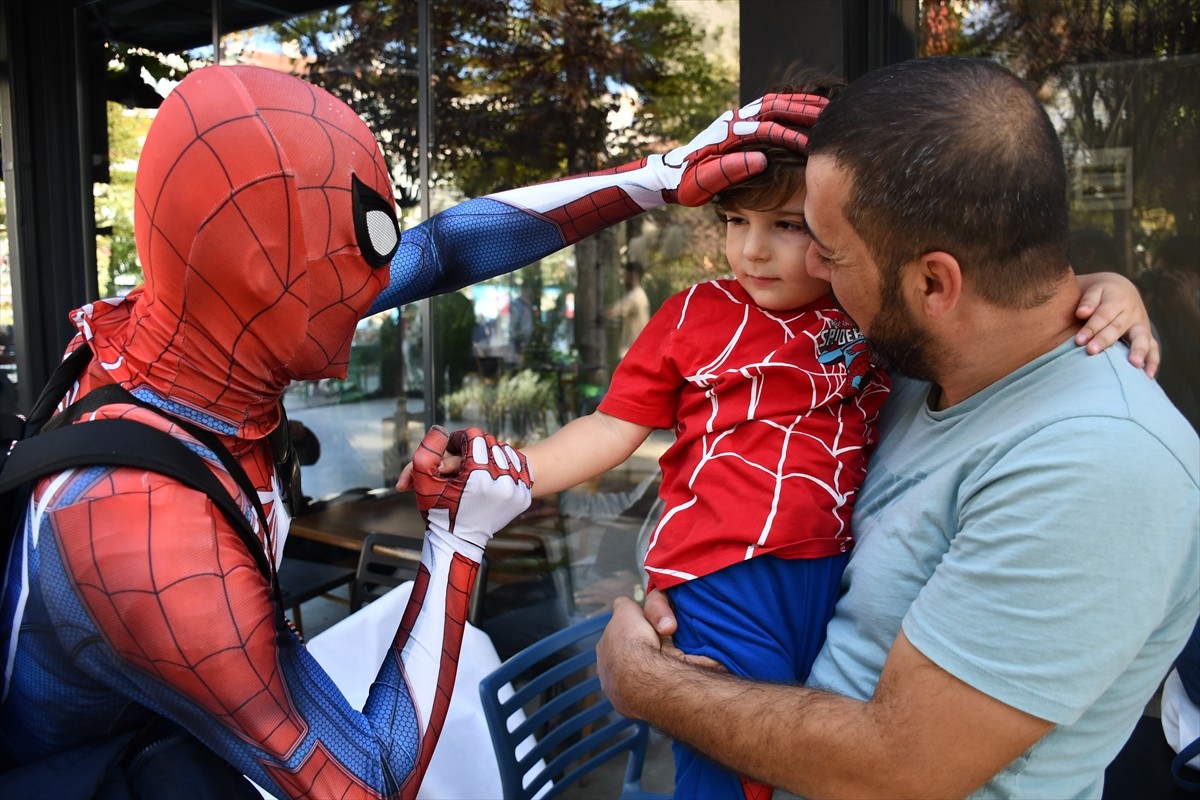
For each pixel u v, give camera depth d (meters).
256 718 0.74
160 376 0.77
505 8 3.70
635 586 2.89
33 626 0.74
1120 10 2.19
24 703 0.79
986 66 0.87
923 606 0.89
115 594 0.69
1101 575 0.80
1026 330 0.90
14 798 0.76
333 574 3.03
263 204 0.70
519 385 3.89
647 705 1.08
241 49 3.83
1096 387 0.86
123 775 0.80
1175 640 0.88
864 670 1.01
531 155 3.96
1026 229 0.83
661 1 3.51
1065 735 0.88
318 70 3.85
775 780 0.98
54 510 0.71
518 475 0.99
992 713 0.84
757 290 1.12
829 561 1.09
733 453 1.11
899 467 1.06
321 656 1.77
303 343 0.77
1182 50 2.16
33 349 3.80
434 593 0.93
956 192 0.82
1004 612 0.83
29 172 3.75
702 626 1.11
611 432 1.24
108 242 3.88
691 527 1.14
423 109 3.72
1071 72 2.25
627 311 3.71
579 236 1.17
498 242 1.13
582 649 2.61
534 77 3.84
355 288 0.78
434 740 0.88
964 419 0.97
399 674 0.89
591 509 3.24
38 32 3.72
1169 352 2.25
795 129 1.07
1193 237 2.21
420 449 0.97
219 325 0.75
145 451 0.72
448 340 3.87
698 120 3.58
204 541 0.72
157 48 3.86
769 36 2.10
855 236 0.89
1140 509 0.79
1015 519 0.84
